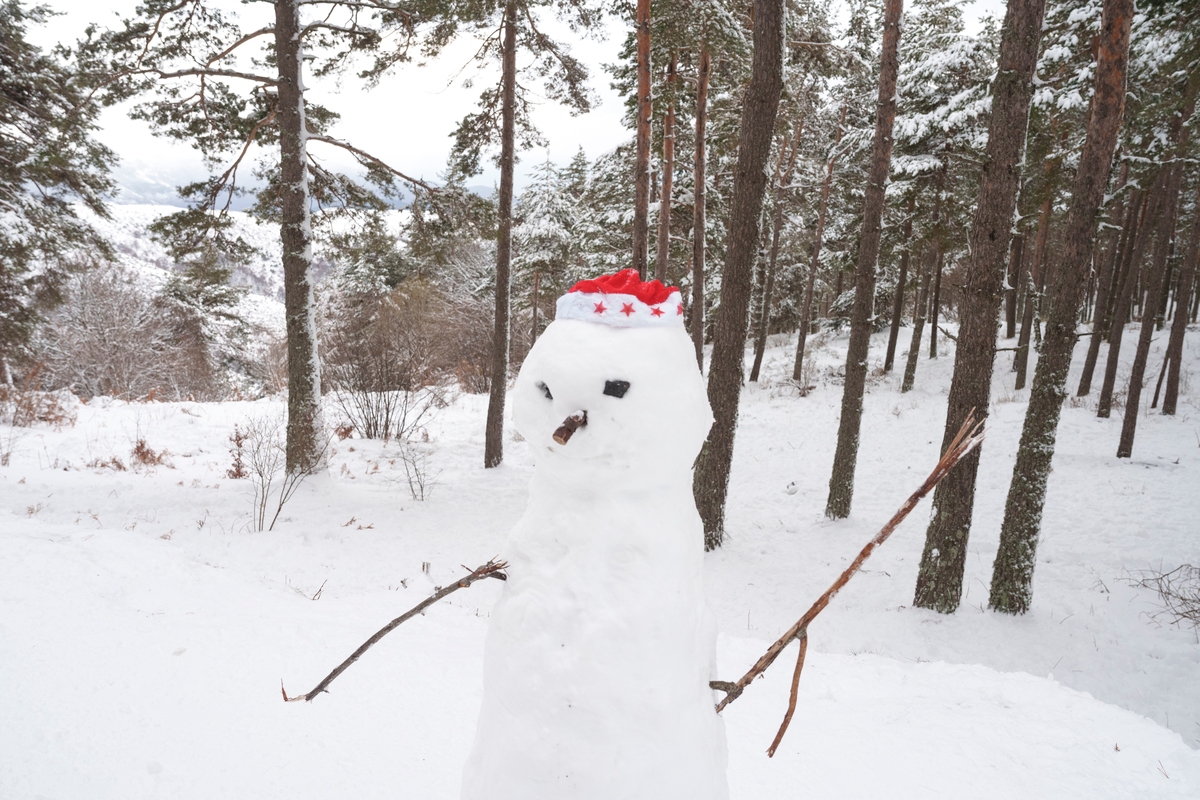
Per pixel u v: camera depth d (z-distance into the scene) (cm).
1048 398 717
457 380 2314
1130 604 770
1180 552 905
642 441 168
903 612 762
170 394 2519
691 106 1399
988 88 1523
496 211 1150
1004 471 1264
